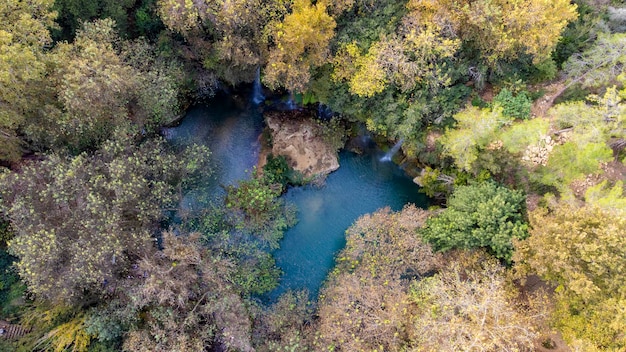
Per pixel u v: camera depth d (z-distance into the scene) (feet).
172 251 68.90
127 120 76.69
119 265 69.31
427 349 61.98
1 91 61.52
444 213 78.54
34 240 60.13
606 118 72.18
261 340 73.05
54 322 67.05
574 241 60.59
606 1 80.38
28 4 64.44
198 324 71.10
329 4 70.79
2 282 69.05
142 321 70.18
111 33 75.61
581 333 62.13
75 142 74.28
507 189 75.05
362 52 78.02
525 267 67.46
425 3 70.08
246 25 74.18
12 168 76.07
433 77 76.59
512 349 57.62
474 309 60.64
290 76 77.92
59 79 66.54
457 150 77.87
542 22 69.36
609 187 79.66
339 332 66.23
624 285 57.52
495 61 77.82
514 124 78.89
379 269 75.77
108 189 67.41
